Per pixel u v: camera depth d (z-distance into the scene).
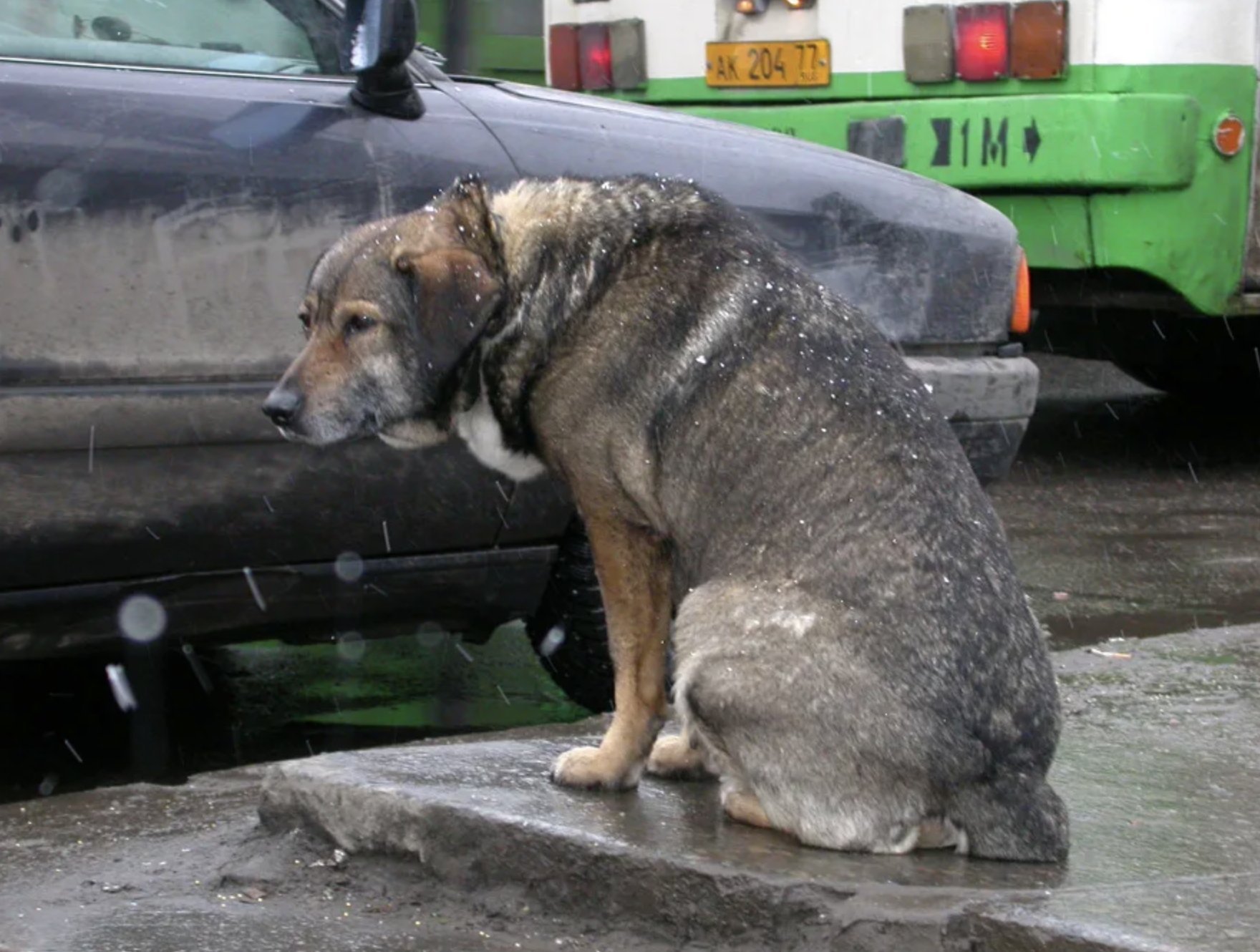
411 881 4.10
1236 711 5.41
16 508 4.81
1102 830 4.09
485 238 4.32
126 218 4.92
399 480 5.31
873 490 3.90
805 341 4.11
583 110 5.86
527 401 4.28
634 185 4.37
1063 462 11.43
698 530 4.10
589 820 4.01
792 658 3.79
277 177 5.15
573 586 5.76
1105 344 11.84
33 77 4.94
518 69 11.07
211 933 3.85
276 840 4.34
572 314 4.22
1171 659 6.18
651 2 10.13
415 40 5.34
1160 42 8.73
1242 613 7.53
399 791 4.16
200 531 5.08
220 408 5.04
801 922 3.56
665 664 4.33
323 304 4.44
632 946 3.73
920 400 4.13
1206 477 10.83
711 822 4.05
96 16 5.29
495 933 3.85
